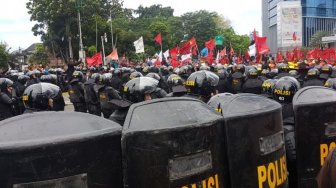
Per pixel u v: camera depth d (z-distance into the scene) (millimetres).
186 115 2291
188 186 2109
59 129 2025
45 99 5082
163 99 2381
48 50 55656
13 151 1779
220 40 26141
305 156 2877
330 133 2885
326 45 59625
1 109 8445
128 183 2025
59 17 48500
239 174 2346
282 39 40969
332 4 86062
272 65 16641
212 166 2225
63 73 21172
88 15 49969
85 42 50906
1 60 39031
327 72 11562
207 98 5785
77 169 1895
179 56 22344
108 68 19172
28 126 2025
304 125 2865
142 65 21281
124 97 5566
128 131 2035
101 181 1973
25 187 1798
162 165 2055
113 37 52688
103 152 1985
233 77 11602
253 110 2498
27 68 20688
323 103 2865
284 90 3932
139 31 60031
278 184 2561
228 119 2332
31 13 49469
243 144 2365
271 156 2508
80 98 11484
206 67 12977
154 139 2047
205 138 2186
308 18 83500
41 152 1815
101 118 2215
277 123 2607
